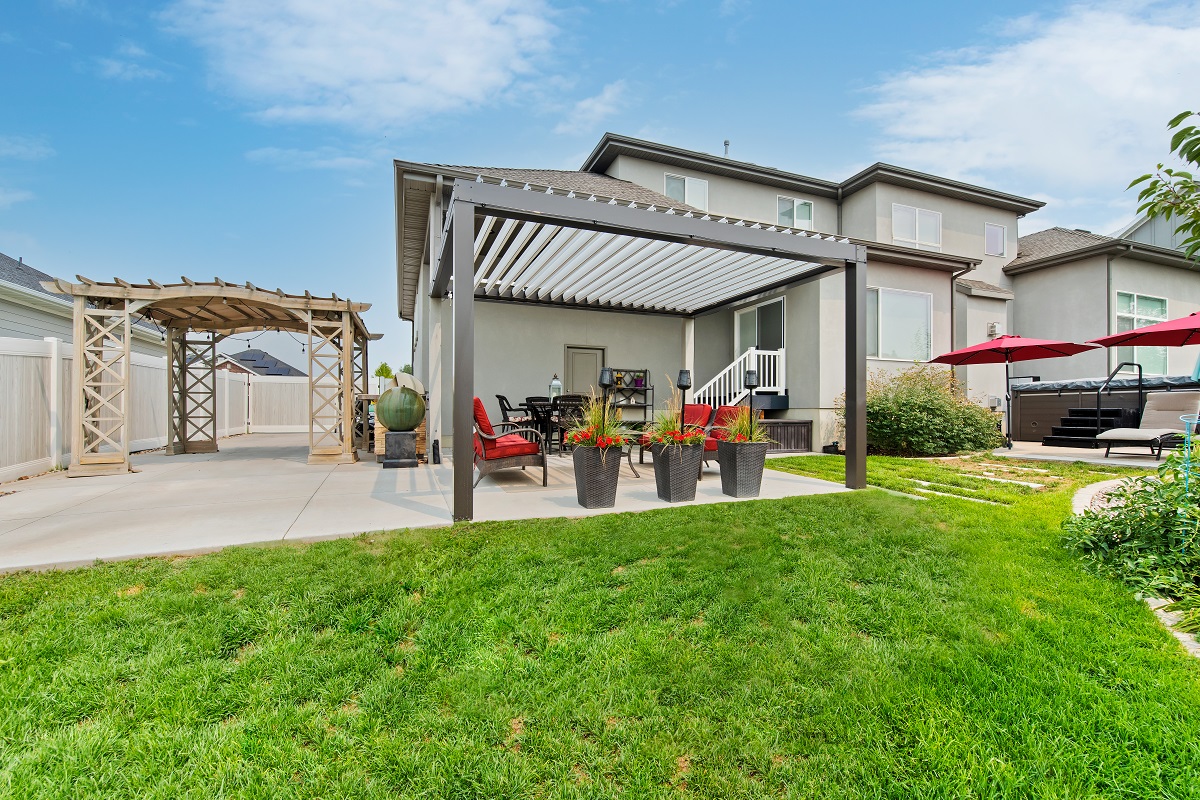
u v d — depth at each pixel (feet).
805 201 43.09
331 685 6.64
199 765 5.36
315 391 28.37
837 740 5.69
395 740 5.74
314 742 5.73
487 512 14.70
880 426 29.55
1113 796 4.88
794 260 20.81
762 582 9.63
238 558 10.47
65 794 5.00
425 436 30.86
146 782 5.16
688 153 37.60
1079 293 41.93
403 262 36.04
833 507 15.19
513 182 14.79
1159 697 6.20
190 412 34.30
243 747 5.58
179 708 6.15
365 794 5.04
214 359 34.37
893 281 34.78
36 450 23.61
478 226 20.88
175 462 28.04
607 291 30.50
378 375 45.44
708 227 17.42
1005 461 26.23
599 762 5.44
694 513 14.38
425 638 7.71
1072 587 9.33
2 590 8.91
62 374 25.58
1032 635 7.69
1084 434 32.30
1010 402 38.96
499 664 7.13
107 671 6.77
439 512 14.69
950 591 9.25
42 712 6.05
